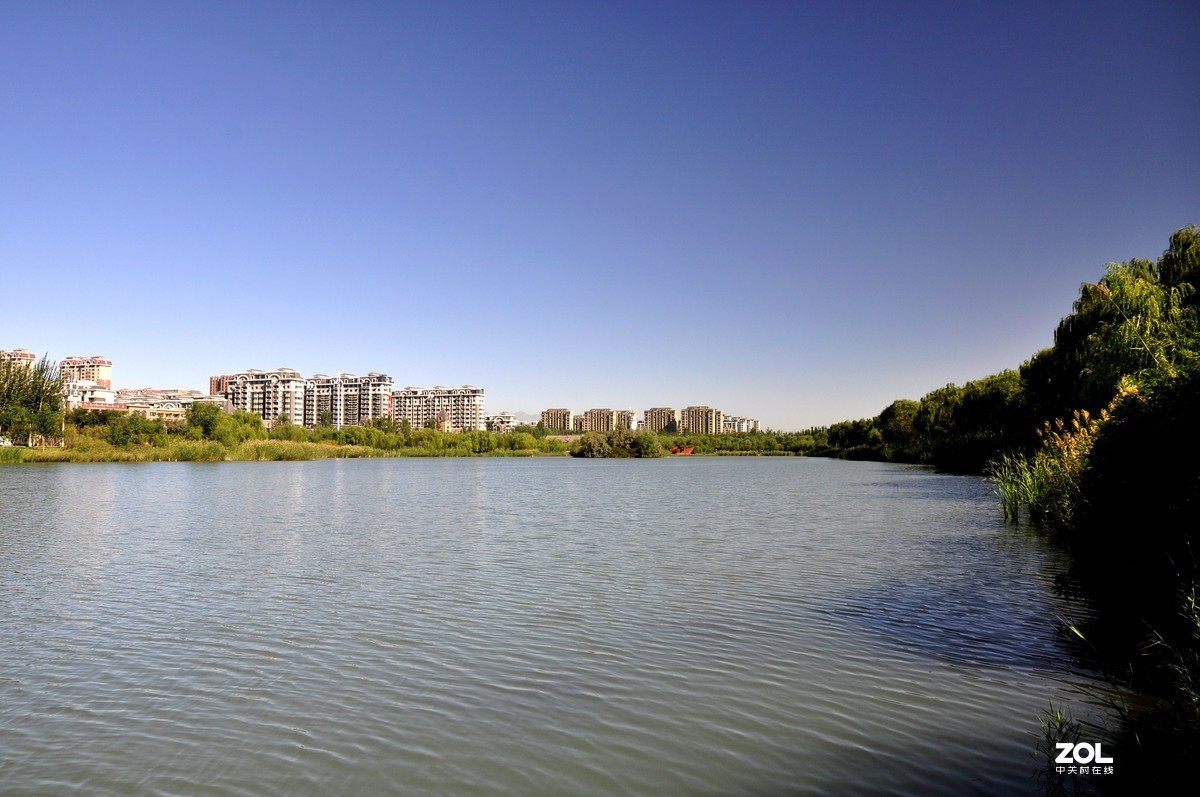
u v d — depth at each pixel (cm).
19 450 9519
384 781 823
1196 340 2470
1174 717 948
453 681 1137
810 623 1450
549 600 1664
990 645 1288
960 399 9050
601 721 980
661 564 2125
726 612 1544
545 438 16700
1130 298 3078
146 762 870
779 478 7069
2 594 1750
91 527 3070
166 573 2016
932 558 2172
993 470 4950
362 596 1719
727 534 2798
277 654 1274
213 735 945
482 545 2541
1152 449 1391
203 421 11806
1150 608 1345
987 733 926
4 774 840
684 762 862
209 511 3788
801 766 848
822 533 2792
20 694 1090
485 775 835
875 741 909
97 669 1202
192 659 1250
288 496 4838
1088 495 1886
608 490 5512
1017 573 1923
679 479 7138
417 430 15912
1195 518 1222
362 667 1204
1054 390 4750
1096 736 908
